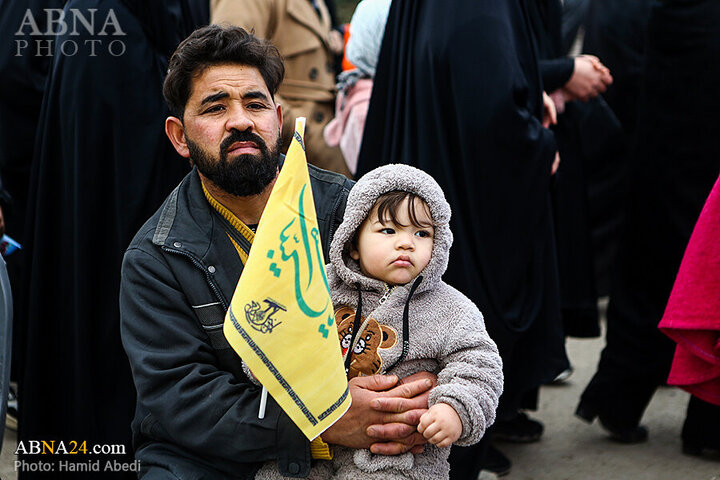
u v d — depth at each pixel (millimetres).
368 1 3738
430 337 1952
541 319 3295
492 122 2996
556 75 3533
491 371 1910
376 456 1914
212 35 2016
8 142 3717
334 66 4645
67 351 3037
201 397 1938
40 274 3039
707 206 2744
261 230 1771
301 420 1784
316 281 1780
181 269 2059
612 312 3805
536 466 3625
